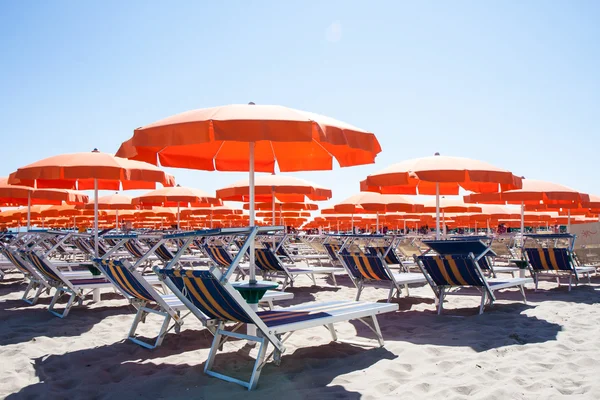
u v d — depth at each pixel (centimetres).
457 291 690
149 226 2450
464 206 1345
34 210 1588
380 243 962
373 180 605
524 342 389
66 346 388
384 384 289
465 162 579
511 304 585
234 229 287
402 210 1110
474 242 505
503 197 838
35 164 552
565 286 771
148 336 420
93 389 292
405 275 639
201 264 1162
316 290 742
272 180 901
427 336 414
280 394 273
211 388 284
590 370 315
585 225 1448
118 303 595
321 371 317
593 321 471
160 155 453
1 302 611
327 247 812
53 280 564
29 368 330
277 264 710
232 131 301
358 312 352
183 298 317
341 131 331
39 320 497
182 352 369
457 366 323
